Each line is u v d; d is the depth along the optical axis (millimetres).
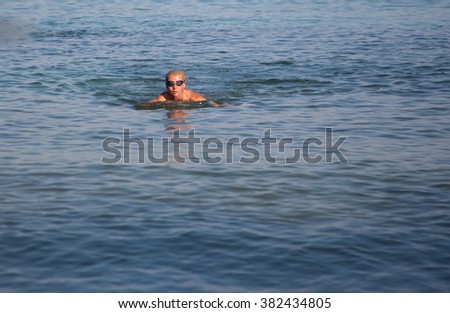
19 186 13711
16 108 20031
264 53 29641
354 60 27875
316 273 10414
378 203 13031
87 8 47406
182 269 10492
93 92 22250
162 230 11734
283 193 13484
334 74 25219
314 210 12672
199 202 12984
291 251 11031
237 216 12367
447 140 17156
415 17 42812
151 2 51062
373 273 10422
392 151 16234
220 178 14266
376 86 23297
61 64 26922
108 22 40469
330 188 13789
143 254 10922
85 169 14750
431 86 23250
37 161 15258
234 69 26078
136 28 37844
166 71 25734
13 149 16109
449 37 34219
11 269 10469
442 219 12297
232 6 48750
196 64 27109
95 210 12539
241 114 19625
